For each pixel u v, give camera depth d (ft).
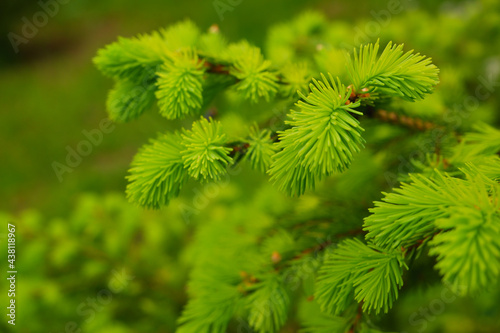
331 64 1.23
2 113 7.22
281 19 7.07
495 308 1.65
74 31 8.85
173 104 1.17
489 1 2.09
